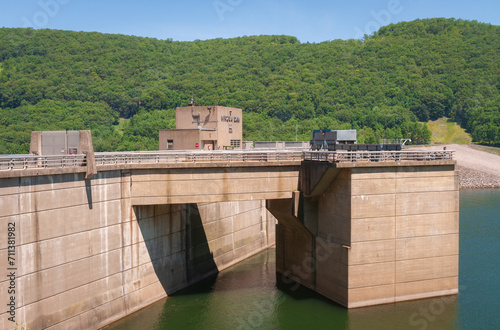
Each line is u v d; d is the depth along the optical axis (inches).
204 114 2997.0
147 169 1583.4
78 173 1371.8
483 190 4704.7
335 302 1669.5
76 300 1370.6
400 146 1877.5
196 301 1731.1
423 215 1669.5
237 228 2326.5
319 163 1620.3
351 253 1587.1
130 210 1577.3
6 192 1169.4
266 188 1688.0
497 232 2738.7
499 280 1909.4
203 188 1624.0
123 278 1552.7
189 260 1929.1
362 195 1589.6
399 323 1513.3
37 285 1250.0
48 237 1280.8
